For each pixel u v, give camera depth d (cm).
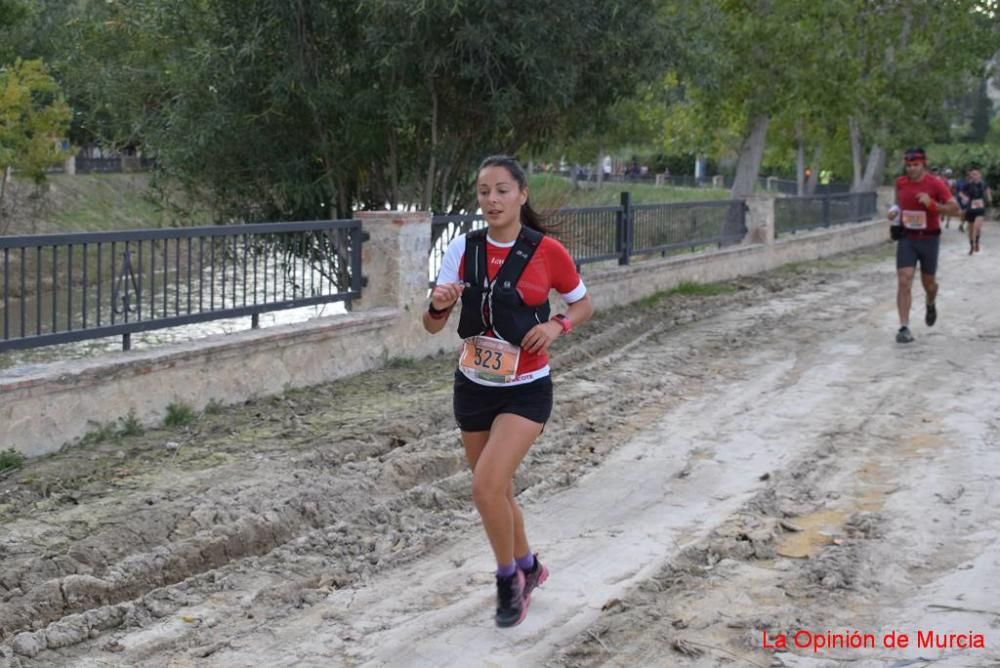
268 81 1341
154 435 792
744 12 2272
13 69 3106
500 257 495
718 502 712
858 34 2714
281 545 634
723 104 2378
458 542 641
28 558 559
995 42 3077
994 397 985
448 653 493
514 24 1232
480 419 506
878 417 923
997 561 587
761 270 2062
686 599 550
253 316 934
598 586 571
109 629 520
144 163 1856
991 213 4016
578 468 784
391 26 1245
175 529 616
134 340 1213
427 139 1432
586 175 6656
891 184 3928
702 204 1864
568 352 1186
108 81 1473
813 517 681
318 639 510
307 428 830
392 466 745
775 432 881
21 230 3266
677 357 1178
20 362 1141
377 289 1083
